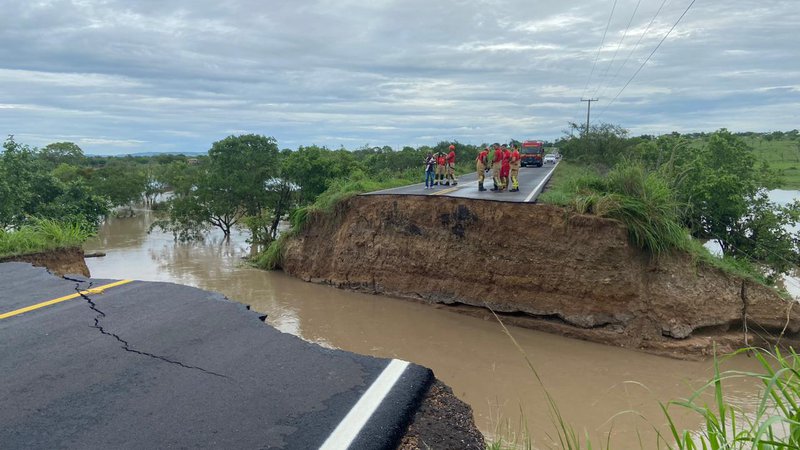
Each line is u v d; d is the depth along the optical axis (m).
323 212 21.25
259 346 5.17
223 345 5.19
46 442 3.43
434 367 11.70
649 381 10.93
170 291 7.19
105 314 6.15
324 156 35.06
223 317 6.06
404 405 3.99
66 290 7.21
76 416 3.78
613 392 10.36
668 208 13.91
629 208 13.64
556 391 10.38
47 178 29.97
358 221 19.62
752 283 13.29
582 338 13.62
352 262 19.34
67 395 4.11
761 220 19.92
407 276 17.86
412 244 17.81
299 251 21.52
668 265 13.38
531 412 9.43
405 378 4.46
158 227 44.22
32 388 4.23
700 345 12.52
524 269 14.94
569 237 14.22
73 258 12.84
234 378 4.43
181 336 5.43
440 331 14.33
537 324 14.42
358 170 33.28
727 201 19.41
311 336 13.96
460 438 3.71
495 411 9.46
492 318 15.36
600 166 32.31
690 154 25.67
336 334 14.11
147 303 6.61
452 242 16.75
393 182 26.06
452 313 16.03
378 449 3.40
